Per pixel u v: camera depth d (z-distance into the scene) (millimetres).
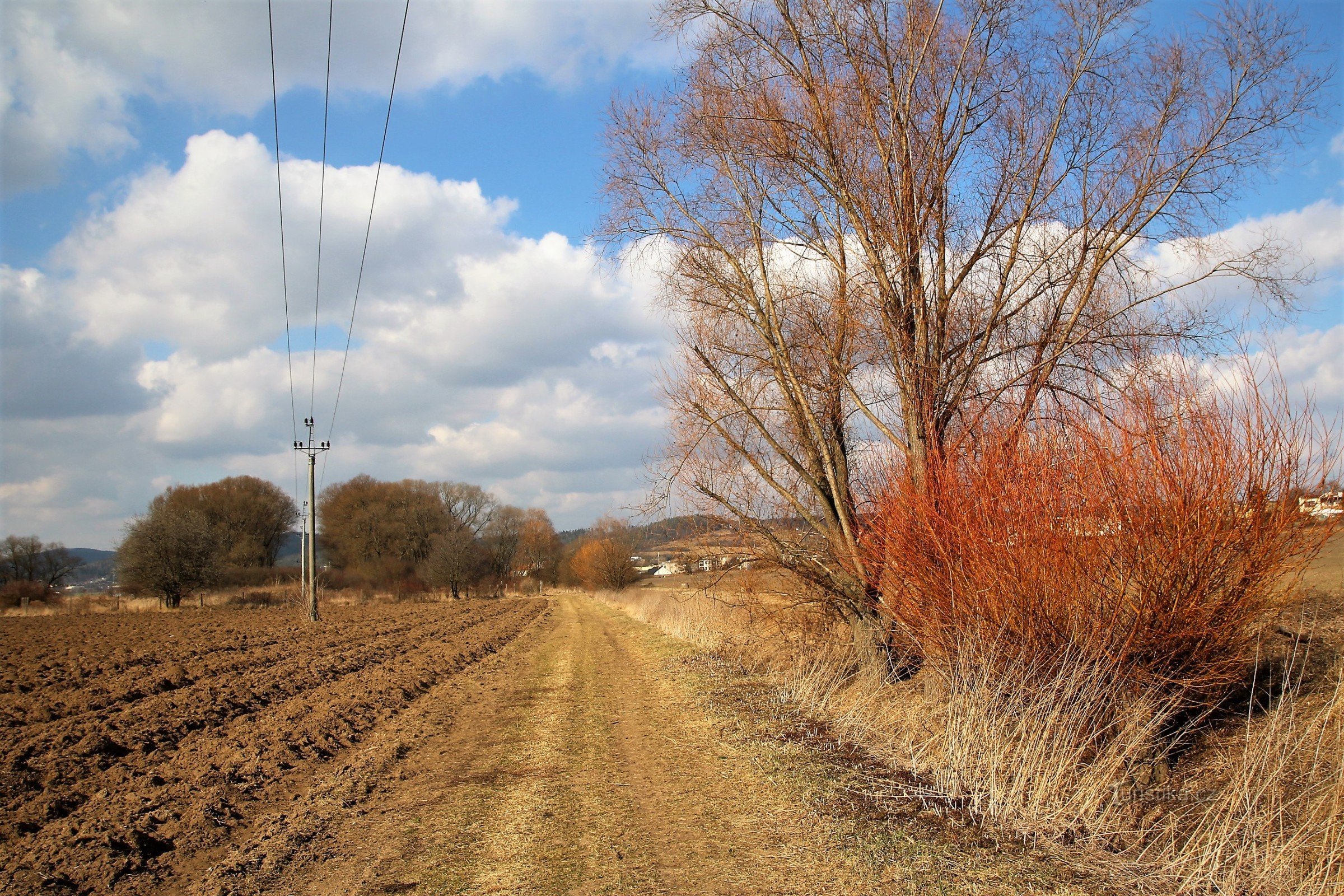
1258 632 7750
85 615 48312
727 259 13680
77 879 6305
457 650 25109
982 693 8164
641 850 6613
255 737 11555
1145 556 7332
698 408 14117
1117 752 7398
